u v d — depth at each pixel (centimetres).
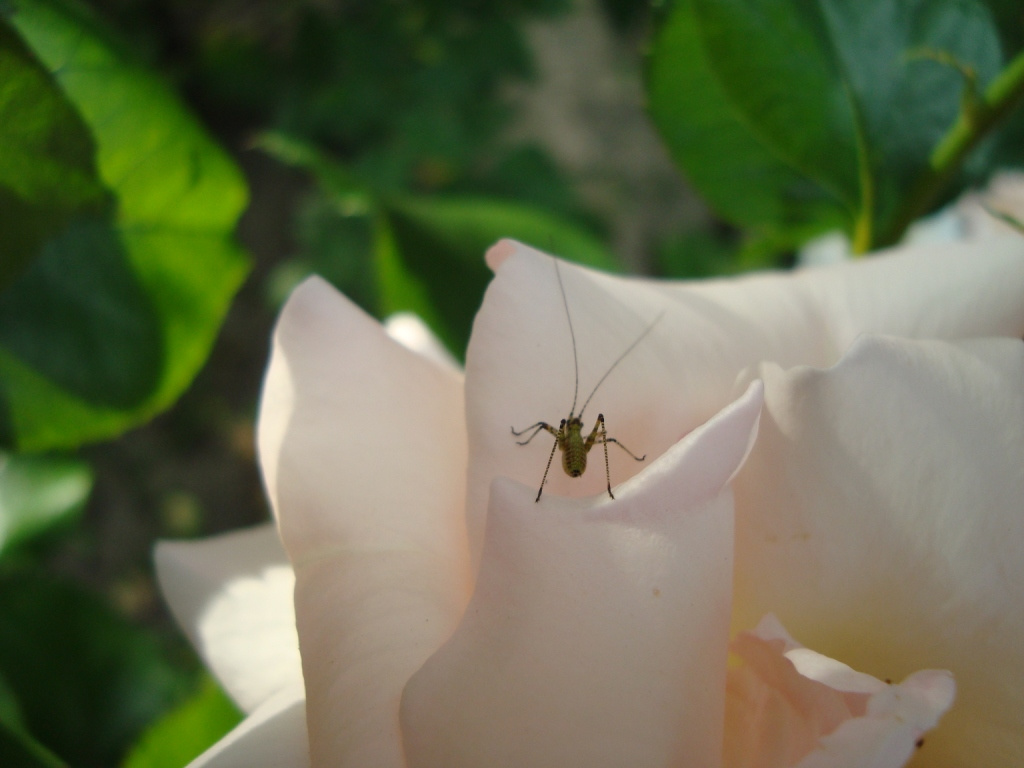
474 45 48
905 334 11
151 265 13
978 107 13
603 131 56
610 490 9
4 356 13
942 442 10
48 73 11
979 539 10
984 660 10
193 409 61
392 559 10
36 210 12
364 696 9
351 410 11
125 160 12
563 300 10
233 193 13
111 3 56
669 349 11
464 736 9
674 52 14
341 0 49
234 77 55
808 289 11
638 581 9
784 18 13
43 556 18
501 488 9
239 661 12
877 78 14
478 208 16
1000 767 10
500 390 10
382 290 16
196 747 14
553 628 9
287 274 55
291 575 12
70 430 14
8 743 12
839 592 10
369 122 49
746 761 10
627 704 9
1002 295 11
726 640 9
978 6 14
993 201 16
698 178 15
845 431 10
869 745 8
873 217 14
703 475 9
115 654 15
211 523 58
